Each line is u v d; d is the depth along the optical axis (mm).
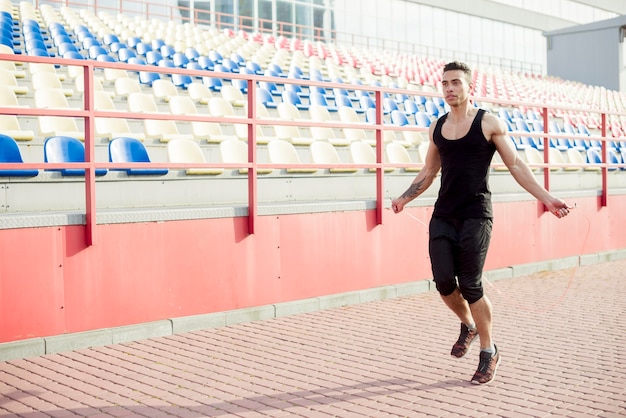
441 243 4988
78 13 22125
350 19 32969
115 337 6227
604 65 38750
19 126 9008
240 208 7234
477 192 4934
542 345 6102
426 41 36688
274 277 7500
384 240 8586
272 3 29719
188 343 6234
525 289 9016
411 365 5469
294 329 6801
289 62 22000
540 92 30922
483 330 4984
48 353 5832
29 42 14953
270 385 4934
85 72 6184
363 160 10430
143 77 14398
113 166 6254
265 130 11734
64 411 4359
